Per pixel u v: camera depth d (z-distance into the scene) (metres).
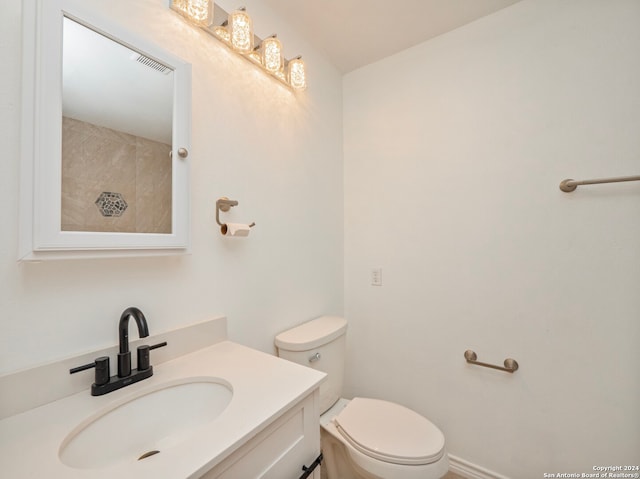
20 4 0.65
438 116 1.54
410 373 1.61
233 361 0.90
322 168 1.66
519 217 1.32
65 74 0.68
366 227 1.78
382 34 1.53
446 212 1.50
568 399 1.21
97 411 0.64
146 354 0.79
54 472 0.47
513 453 1.32
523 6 1.32
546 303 1.26
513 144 1.33
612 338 1.14
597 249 1.17
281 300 1.35
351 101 1.85
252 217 1.21
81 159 0.71
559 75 1.24
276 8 1.34
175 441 0.73
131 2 0.84
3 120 0.62
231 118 1.12
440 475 0.98
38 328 0.66
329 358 1.34
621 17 1.13
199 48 1.01
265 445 0.63
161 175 0.86
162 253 0.84
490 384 1.38
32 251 0.61
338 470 1.25
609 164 1.14
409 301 1.61
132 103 0.80
